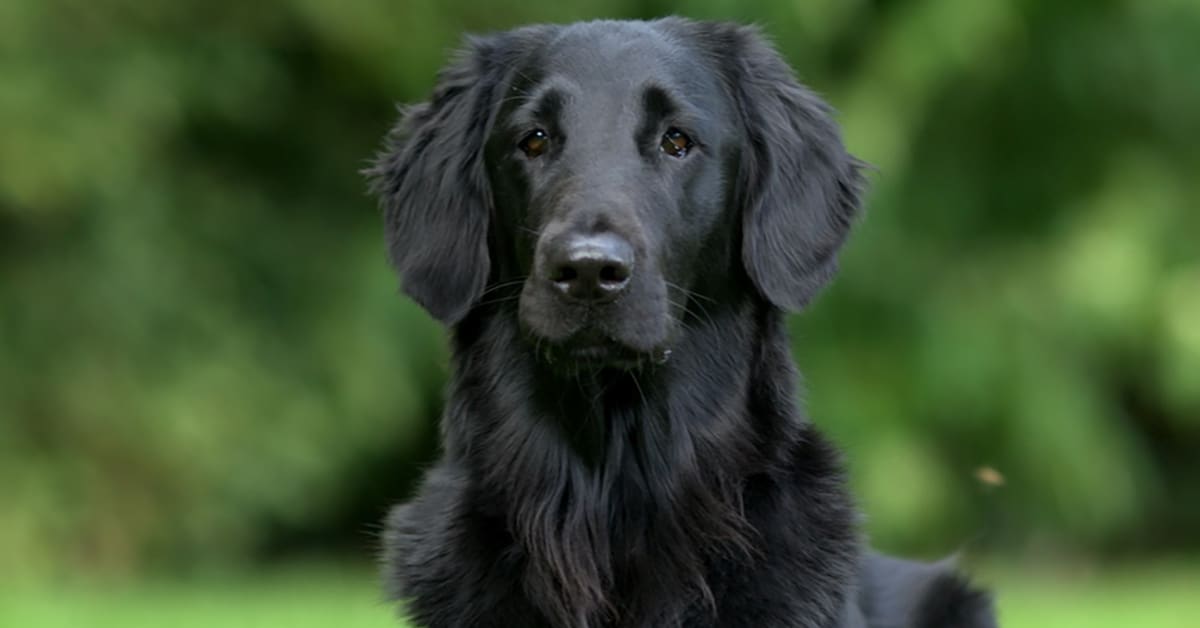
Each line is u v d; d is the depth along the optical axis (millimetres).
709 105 4730
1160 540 16359
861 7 14188
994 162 15781
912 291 14648
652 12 13805
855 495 4918
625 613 4703
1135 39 15297
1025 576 14852
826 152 5039
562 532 4738
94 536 13625
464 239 4875
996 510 14617
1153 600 11352
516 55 4922
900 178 14164
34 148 12633
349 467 14898
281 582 13188
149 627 9109
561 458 4750
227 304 14117
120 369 13547
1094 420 14281
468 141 4938
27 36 13023
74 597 11461
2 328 13547
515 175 4695
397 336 14062
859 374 14453
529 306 4375
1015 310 14367
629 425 4730
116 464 13648
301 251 14719
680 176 4629
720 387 4762
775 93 4980
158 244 13820
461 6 13773
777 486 4719
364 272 14109
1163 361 14078
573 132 4578
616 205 4379
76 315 13602
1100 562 15938
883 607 5680
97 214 13602
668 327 4445
